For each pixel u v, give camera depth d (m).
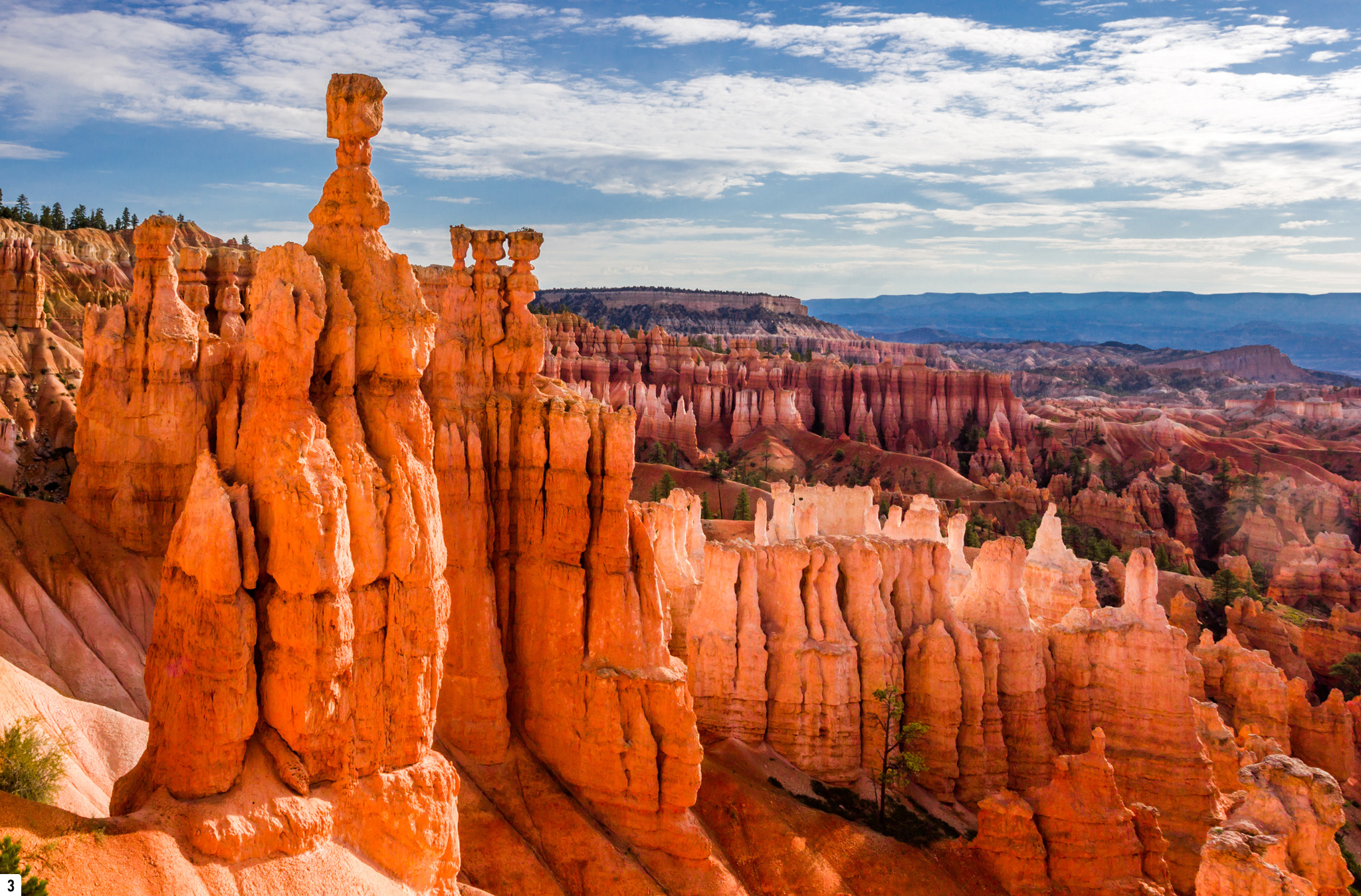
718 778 49.47
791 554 57.53
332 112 30.77
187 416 62.53
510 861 37.66
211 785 24.94
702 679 56.75
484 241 45.28
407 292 30.67
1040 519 177.62
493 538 43.75
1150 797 60.12
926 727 54.81
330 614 26.47
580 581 42.88
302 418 27.05
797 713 55.69
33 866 20.53
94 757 42.75
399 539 28.69
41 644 54.66
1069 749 63.38
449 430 41.75
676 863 41.50
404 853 28.39
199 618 25.42
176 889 22.45
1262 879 36.41
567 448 43.00
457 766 40.81
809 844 47.09
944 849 50.50
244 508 26.03
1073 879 48.50
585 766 42.00
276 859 24.91
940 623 58.97
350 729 27.50
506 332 45.25
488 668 41.94
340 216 30.66
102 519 62.22
